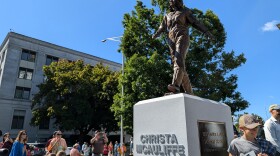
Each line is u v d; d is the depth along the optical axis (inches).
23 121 1395.2
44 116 1199.6
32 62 1498.5
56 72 1224.2
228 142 180.1
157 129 168.4
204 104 170.7
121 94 686.5
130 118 634.8
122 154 742.5
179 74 183.9
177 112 158.9
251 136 111.4
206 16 712.4
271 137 152.6
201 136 159.3
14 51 1430.9
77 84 1197.7
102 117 1258.6
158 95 614.5
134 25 696.4
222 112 186.5
